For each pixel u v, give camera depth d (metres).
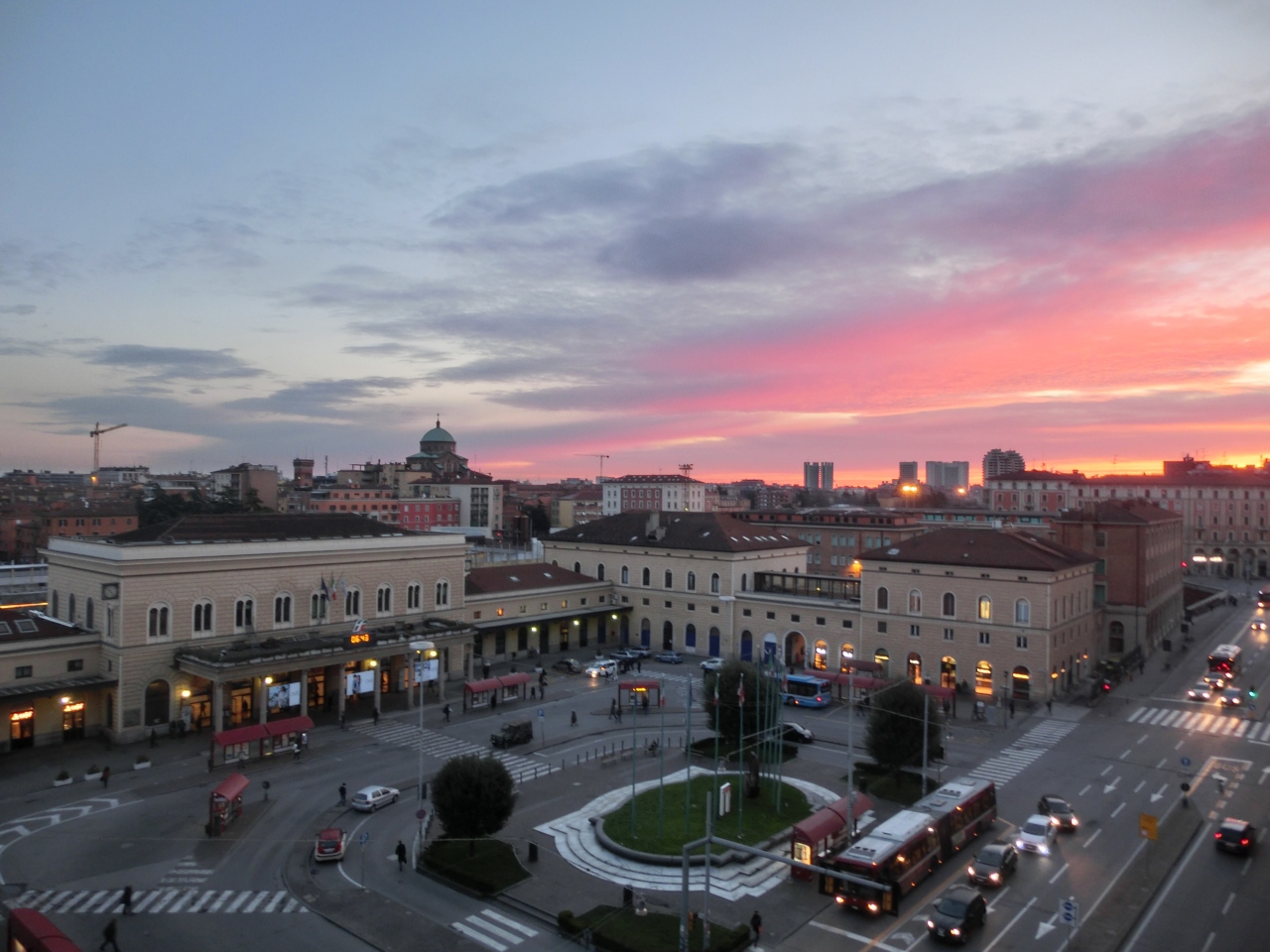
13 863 50.09
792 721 81.94
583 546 126.38
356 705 86.44
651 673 101.81
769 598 105.81
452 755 70.81
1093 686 88.00
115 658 73.00
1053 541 109.62
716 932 41.12
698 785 63.22
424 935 42.28
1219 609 153.00
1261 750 71.12
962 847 51.72
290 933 42.34
